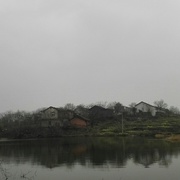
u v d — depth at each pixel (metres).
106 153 50.28
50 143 72.75
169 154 47.56
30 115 123.19
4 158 47.72
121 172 34.84
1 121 113.50
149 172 34.53
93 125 112.00
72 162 42.19
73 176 33.59
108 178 32.28
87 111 122.31
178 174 33.28
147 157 45.03
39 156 49.31
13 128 98.00
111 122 114.12
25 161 44.34
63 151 54.88
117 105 129.75
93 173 34.72
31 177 33.66
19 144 72.38
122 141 71.12
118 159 43.69
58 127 101.44
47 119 109.75
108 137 86.44
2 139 92.69
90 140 77.50
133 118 120.25
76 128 104.62
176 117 127.06
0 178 33.31
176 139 72.12
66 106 138.25
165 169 35.97
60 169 37.47
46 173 35.47
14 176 34.31
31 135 96.38
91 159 44.31
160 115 130.25
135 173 34.16
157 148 55.41
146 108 133.75
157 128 98.00
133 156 46.22
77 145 65.06
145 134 88.44
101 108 120.44
